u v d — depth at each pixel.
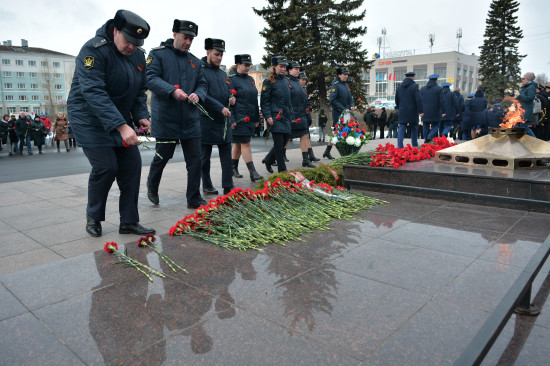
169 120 4.82
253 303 2.23
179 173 8.16
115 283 2.55
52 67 87.62
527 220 3.74
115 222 4.50
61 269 2.79
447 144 6.69
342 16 27.08
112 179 3.83
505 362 1.81
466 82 76.69
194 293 2.38
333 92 9.13
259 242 3.24
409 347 1.79
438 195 4.67
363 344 1.82
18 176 9.12
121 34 3.48
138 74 3.88
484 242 3.14
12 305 2.28
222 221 3.54
